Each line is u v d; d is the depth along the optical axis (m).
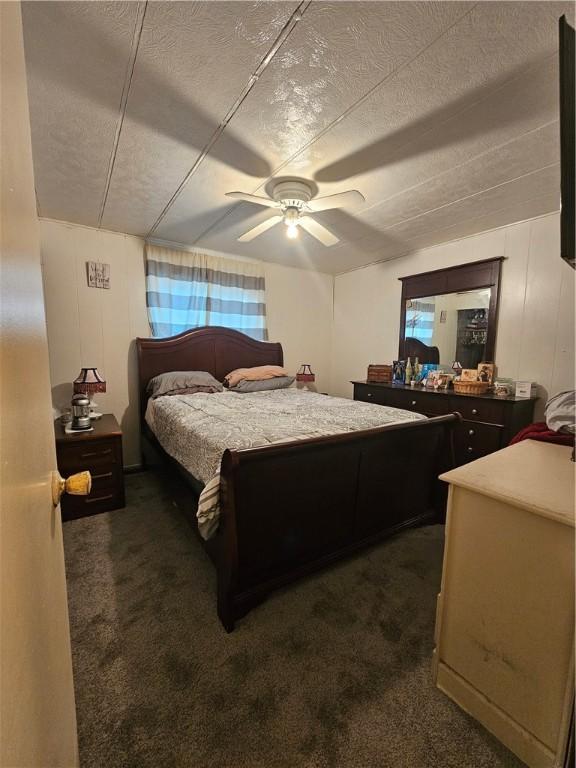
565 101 0.91
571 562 0.89
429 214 2.73
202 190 2.34
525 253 2.85
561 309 2.68
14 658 0.36
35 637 0.48
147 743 1.01
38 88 1.43
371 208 2.62
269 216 2.77
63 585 0.83
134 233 3.21
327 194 2.36
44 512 0.61
